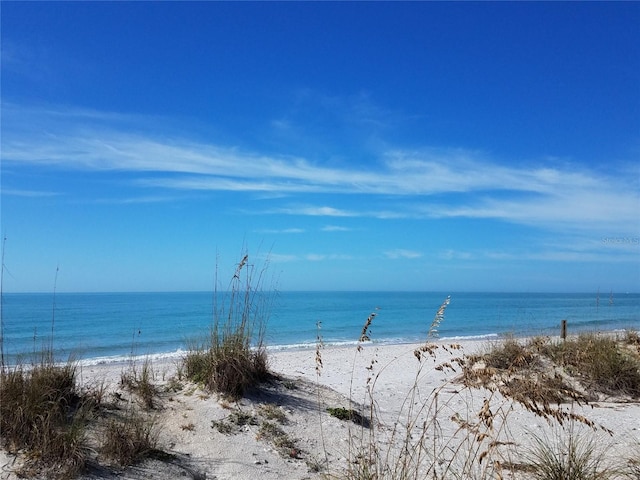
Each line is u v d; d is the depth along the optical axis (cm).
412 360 1733
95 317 4381
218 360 716
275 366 1580
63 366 621
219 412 649
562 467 496
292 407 705
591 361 979
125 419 580
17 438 478
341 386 1177
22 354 689
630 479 493
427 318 4894
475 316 5066
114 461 489
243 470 523
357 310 6228
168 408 647
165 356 1884
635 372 964
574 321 3375
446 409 848
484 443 637
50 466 452
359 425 694
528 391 417
